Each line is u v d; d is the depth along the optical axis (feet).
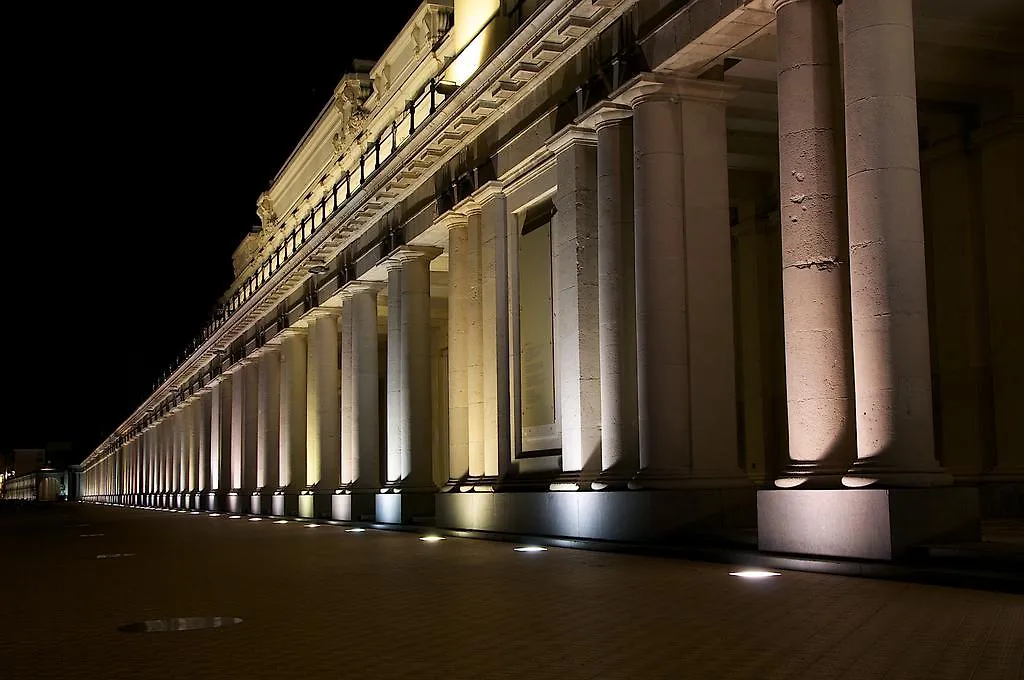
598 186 75.20
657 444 67.51
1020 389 73.51
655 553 62.54
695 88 69.67
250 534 107.45
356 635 34.58
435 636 33.86
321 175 166.71
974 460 76.48
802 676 25.45
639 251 69.36
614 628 34.14
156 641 34.53
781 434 95.71
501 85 85.61
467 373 100.63
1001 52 70.54
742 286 100.32
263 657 30.76
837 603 37.52
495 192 93.30
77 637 36.17
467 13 104.73
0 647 34.37
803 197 55.21
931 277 80.84
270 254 196.03
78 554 81.97
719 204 70.13
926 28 66.59
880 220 49.32
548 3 75.77
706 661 27.78
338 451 150.20
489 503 90.43
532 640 32.35
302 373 165.17
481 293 97.60
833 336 53.93
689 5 65.05
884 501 46.42
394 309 117.70
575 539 73.31
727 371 69.41
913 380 48.47
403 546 80.18
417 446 113.50
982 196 77.00
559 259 81.15
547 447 85.61
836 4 56.70
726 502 66.74
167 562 69.56
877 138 49.65
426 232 108.88
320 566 62.69
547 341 85.87
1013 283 74.18
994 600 36.68
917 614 34.14
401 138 125.18
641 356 68.85
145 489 350.64
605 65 74.43
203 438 247.91
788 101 56.29
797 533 51.75
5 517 227.81
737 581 46.24
